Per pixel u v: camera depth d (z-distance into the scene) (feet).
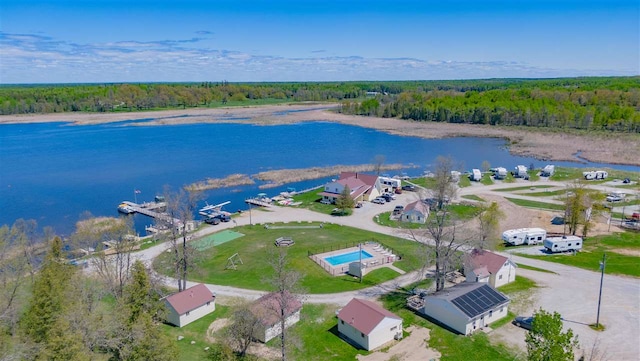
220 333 172.45
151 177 457.68
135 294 165.58
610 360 151.02
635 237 271.49
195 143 653.71
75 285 162.30
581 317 179.32
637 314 180.86
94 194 398.42
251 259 247.29
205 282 219.82
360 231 296.30
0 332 135.44
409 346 163.63
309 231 296.92
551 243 249.55
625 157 526.57
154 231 300.20
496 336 168.04
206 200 385.29
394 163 519.60
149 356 129.70
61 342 120.37
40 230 305.12
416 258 243.19
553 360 110.73
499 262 209.15
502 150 599.57
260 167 503.20
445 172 331.77
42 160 537.24
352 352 160.86
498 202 354.54
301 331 174.81
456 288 188.65
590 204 280.92
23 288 170.30
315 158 551.18
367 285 213.46
